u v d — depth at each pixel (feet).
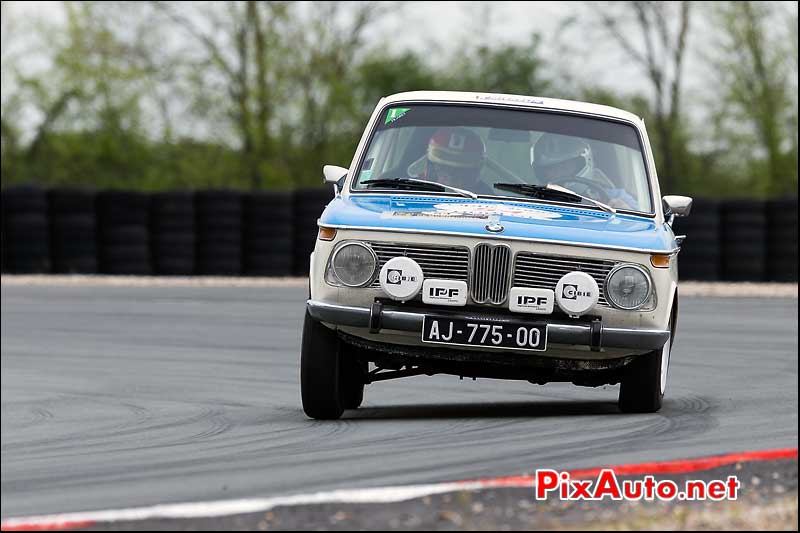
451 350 88.38
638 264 88.43
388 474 69.72
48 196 307.17
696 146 474.90
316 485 67.15
